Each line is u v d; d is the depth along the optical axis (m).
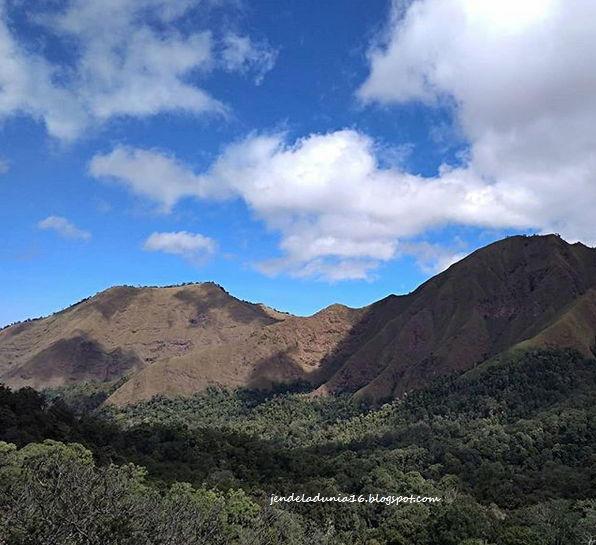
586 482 77.31
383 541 63.84
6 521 18.84
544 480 81.50
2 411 74.12
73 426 88.12
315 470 94.81
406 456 98.25
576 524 60.19
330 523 69.94
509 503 75.62
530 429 100.44
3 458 42.50
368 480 83.38
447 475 84.00
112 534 19.64
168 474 75.88
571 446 91.06
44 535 18.56
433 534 60.72
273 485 82.75
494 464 88.50
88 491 21.67
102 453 76.19
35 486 21.55
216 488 63.62
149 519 23.50
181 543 23.38
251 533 42.22
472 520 59.44
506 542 56.09
